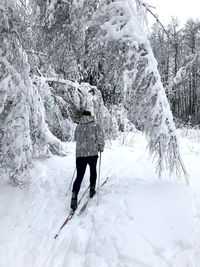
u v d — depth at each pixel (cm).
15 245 508
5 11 618
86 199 612
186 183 604
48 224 555
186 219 474
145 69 576
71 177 712
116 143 1157
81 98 1023
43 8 645
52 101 914
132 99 595
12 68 638
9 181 705
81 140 616
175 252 411
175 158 593
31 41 681
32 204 625
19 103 645
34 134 799
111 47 590
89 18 618
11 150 640
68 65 714
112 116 1107
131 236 447
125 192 590
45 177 718
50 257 465
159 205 518
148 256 409
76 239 480
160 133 579
